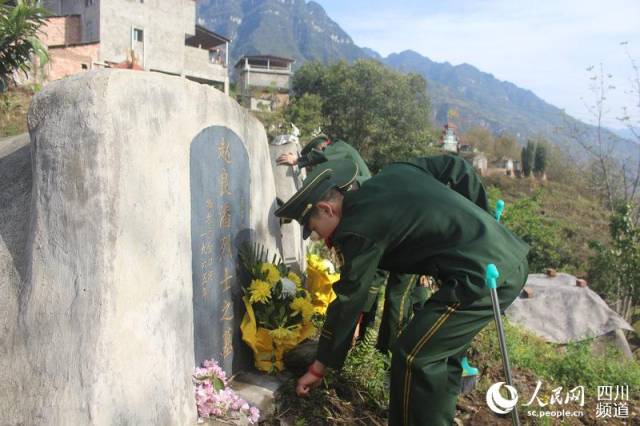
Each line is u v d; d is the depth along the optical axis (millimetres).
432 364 2236
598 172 16750
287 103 28953
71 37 20500
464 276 2234
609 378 4078
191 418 2346
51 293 1918
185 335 2348
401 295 3186
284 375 3025
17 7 4750
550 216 23859
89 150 1911
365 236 2283
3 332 1968
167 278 2223
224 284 2842
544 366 4176
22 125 8836
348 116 26969
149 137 2146
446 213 2314
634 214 12188
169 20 21719
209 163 2662
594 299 7250
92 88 1936
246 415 2523
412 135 26688
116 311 1910
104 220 1901
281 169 4555
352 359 3137
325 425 2736
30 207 2141
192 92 2490
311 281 3738
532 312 7086
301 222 2543
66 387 1828
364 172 3754
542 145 32469
